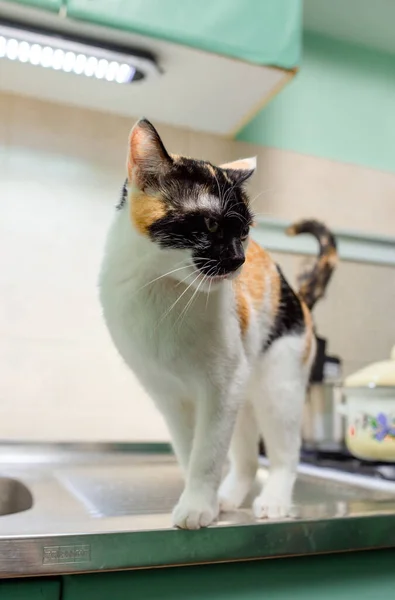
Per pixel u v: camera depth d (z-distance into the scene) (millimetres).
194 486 649
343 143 1534
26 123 1247
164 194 651
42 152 1254
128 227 671
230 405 668
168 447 1264
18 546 535
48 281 1229
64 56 1089
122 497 836
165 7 992
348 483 1001
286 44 1072
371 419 1002
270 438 805
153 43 1019
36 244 1229
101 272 721
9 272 1203
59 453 1178
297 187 1456
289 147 1473
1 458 1135
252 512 718
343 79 1567
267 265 833
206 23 1016
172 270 650
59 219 1251
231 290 692
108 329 717
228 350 663
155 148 644
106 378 1246
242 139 1430
